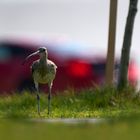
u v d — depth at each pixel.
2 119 15.39
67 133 13.07
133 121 14.34
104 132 13.11
